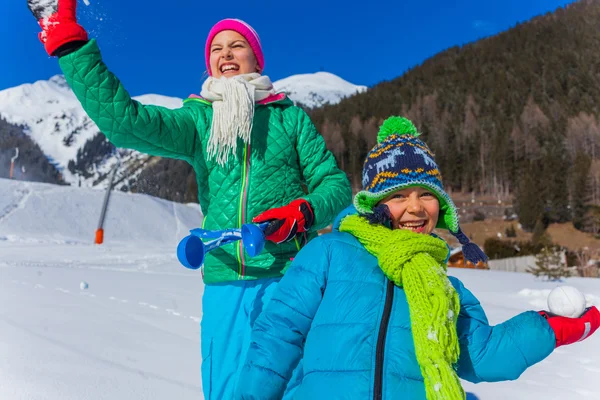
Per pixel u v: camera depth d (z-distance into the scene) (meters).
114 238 31.41
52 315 4.90
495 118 100.25
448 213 1.78
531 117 96.44
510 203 74.50
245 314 2.17
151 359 3.48
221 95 2.28
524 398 3.17
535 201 65.19
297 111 2.43
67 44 2.01
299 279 1.68
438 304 1.48
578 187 65.88
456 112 105.62
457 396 1.40
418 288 1.51
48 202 32.84
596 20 135.25
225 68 2.50
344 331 1.54
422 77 132.88
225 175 2.28
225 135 2.20
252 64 2.53
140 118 2.11
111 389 2.68
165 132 2.20
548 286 10.89
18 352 3.23
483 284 11.28
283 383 1.62
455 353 1.49
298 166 2.42
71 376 2.83
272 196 2.28
